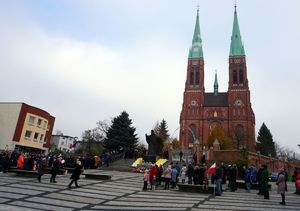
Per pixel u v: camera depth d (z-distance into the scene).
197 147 48.81
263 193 19.09
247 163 32.75
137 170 33.84
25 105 58.00
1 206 10.98
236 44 109.12
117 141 66.06
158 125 99.44
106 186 19.33
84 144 91.19
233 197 17.41
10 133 55.47
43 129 63.66
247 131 98.75
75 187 17.70
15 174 23.09
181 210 12.18
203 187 18.69
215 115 103.12
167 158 42.31
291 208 13.91
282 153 123.38
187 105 106.44
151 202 14.13
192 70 110.06
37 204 11.95
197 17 118.44
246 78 104.19
